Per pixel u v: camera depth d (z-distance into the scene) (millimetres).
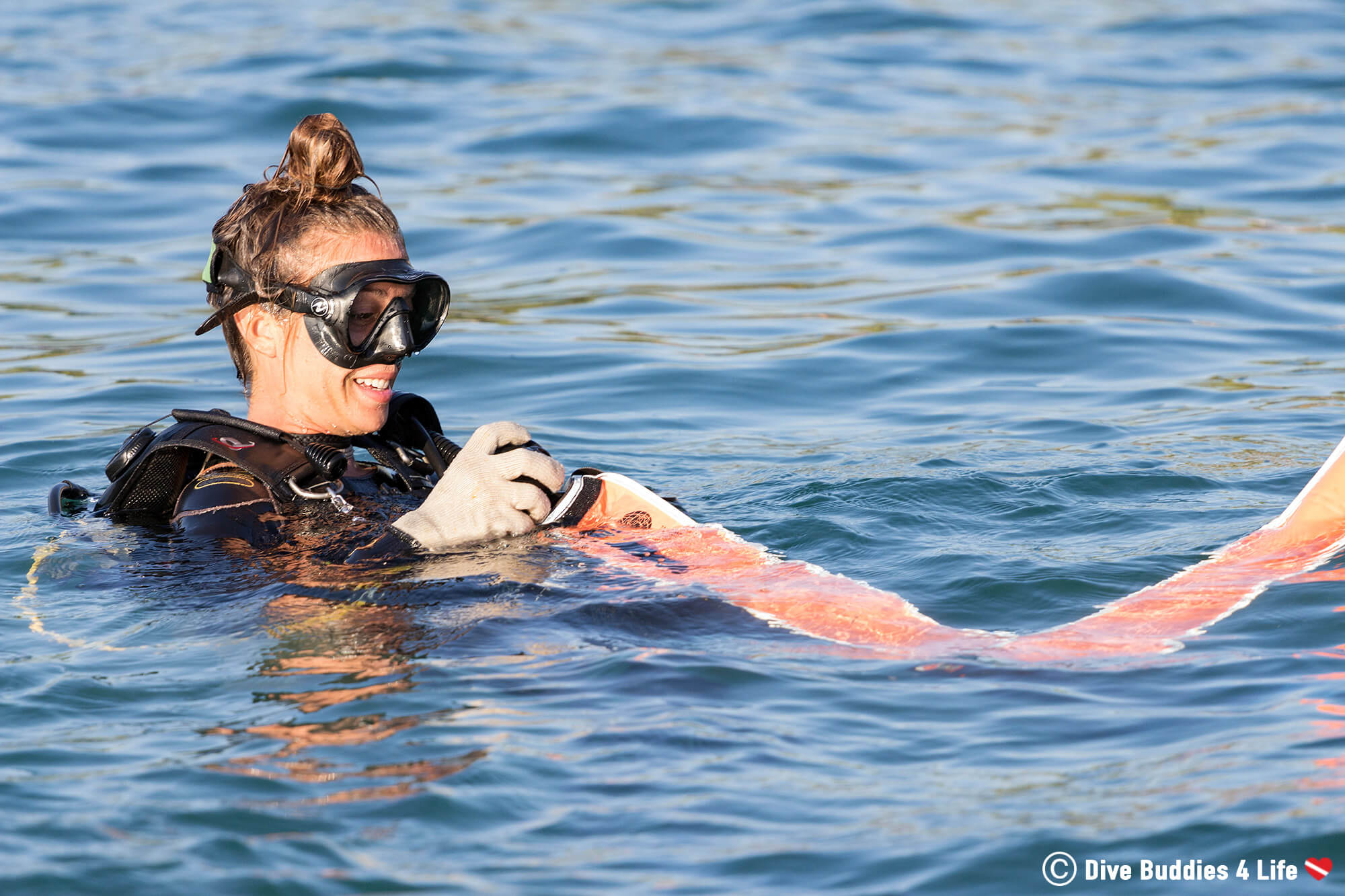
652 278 26750
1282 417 18375
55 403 19578
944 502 14469
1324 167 33094
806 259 27875
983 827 7492
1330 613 10109
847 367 21672
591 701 9031
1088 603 11297
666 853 7371
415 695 9117
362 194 12406
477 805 7812
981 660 9641
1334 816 7379
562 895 7004
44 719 8984
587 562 11281
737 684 9266
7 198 30797
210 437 12094
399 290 12180
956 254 27922
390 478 13062
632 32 49875
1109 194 31703
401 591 10648
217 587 11039
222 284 12359
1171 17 51719
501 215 30484
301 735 8648
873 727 8688
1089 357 21984
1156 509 14062
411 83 41312
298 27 49062
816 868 7199
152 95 39094
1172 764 8047
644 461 17016
